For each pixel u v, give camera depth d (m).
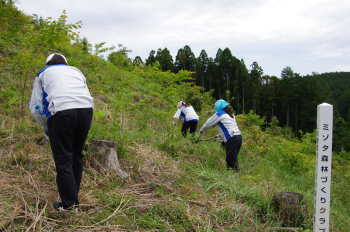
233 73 53.78
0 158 2.91
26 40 3.91
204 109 10.81
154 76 11.28
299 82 55.19
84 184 2.76
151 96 8.82
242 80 51.44
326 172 2.19
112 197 2.56
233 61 53.62
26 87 4.89
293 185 4.22
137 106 6.79
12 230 1.83
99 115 4.58
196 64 52.97
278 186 3.77
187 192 2.98
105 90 7.11
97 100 6.20
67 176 2.11
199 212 2.56
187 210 2.50
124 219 2.21
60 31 3.72
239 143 4.22
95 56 8.39
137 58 41.28
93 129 3.55
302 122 48.00
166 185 3.08
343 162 10.25
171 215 2.36
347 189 4.52
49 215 2.09
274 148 6.40
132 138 4.08
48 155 3.10
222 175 3.76
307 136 9.82
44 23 3.69
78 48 8.98
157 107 8.09
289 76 57.81
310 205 3.27
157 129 5.61
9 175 2.63
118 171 3.12
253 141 5.51
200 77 53.47
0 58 4.36
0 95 4.27
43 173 2.78
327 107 2.17
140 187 2.94
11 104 4.22
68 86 2.17
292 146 6.12
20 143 3.28
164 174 3.40
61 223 2.02
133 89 8.72
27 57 3.87
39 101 2.20
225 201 2.89
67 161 2.14
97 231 1.97
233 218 2.56
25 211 2.02
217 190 3.25
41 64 4.03
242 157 5.14
